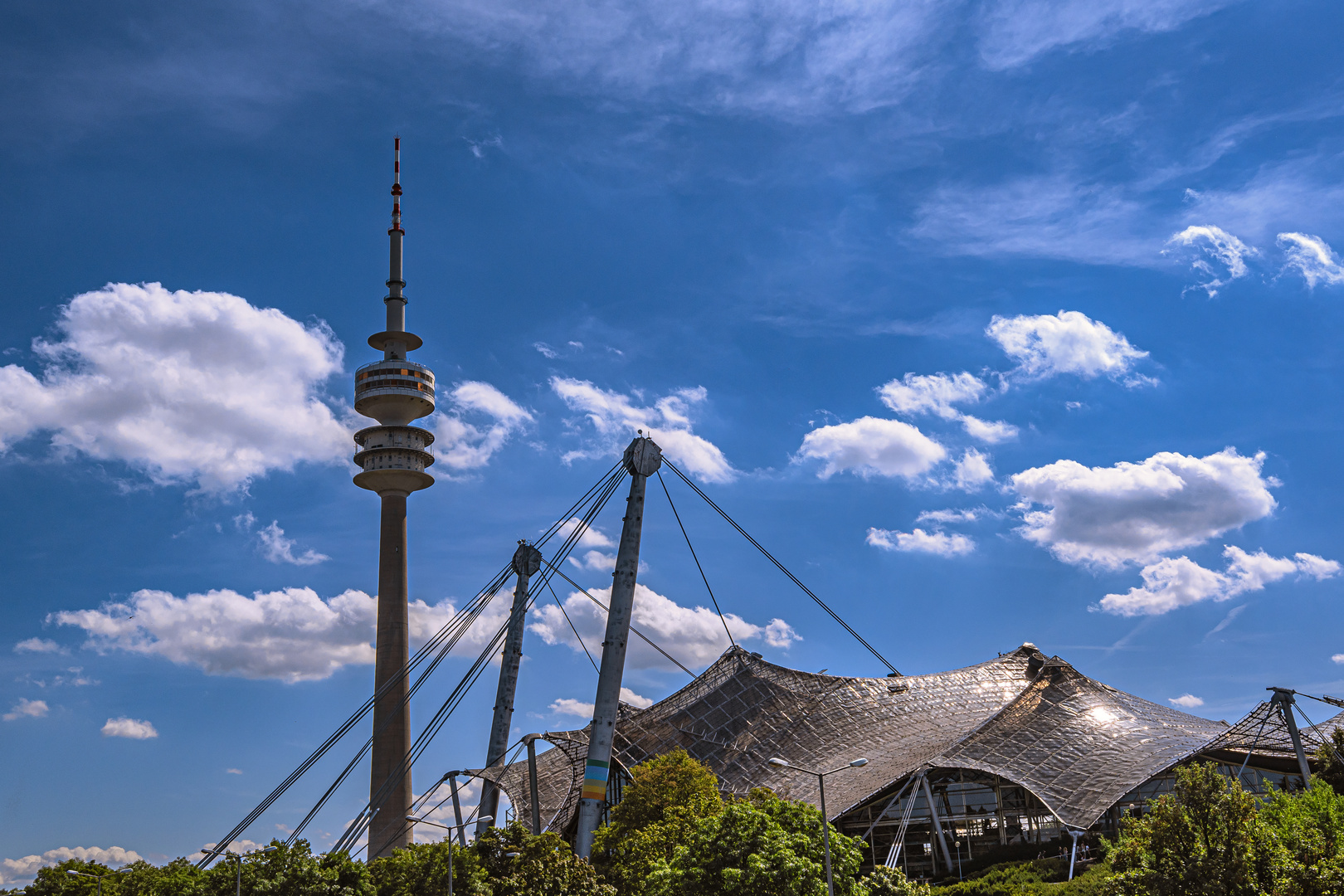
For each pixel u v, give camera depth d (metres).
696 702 142.00
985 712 139.75
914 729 134.25
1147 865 55.97
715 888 62.31
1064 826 99.44
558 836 81.25
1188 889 53.06
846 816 110.06
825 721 138.38
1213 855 53.47
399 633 192.62
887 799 110.12
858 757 126.81
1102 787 102.69
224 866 77.62
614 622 107.75
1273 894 52.09
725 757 132.38
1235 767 106.06
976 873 97.94
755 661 150.50
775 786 123.75
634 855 81.25
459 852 76.75
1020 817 107.75
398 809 181.12
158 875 100.06
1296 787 102.44
